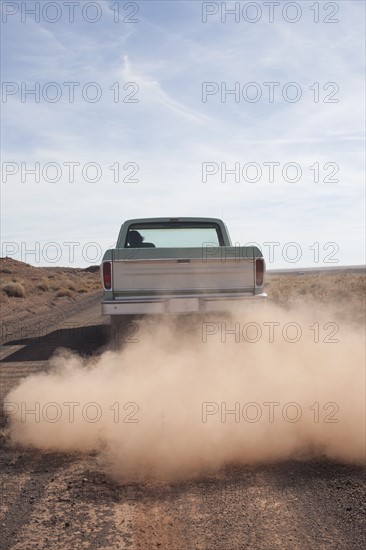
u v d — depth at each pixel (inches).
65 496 160.7
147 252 328.2
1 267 2039.9
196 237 399.2
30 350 411.5
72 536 136.2
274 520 142.6
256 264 331.9
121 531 138.4
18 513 150.2
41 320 643.5
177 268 327.9
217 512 148.4
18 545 131.9
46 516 147.8
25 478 175.9
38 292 1177.4
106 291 327.3
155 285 328.5
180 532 137.6
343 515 143.8
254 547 129.0
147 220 388.8
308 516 144.2
